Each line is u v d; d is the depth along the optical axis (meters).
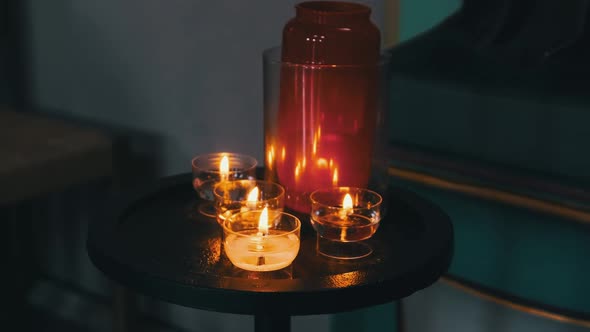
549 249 1.12
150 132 1.69
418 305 1.31
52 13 1.79
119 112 1.73
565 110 1.04
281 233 0.86
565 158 1.06
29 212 2.03
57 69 1.83
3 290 2.05
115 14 1.67
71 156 1.55
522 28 1.09
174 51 1.59
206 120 1.58
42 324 1.98
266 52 0.95
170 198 1.03
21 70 1.91
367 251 0.87
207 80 1.55
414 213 0.98
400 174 1.23
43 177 1.50
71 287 2.01
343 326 1.39
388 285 0.77
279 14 1.40
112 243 0.85
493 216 1.16
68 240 1.96
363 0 1.26
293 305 0.75
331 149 0.89
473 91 1.13
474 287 1.21
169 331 1.81
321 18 0.87
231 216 0.86
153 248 0.87
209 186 1.00
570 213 1.06
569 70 1.05
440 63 1.16
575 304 1.11
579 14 1.03
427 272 0.81
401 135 1.22
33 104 1.92
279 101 0.90
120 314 1.78
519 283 1.16
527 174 1.09
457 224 1.20
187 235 0.91
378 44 0.90
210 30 1.52
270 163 0.95
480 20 1.12
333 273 0.81
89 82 1.77
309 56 0.87
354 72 0.87
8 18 1.88
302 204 0.93
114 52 1.70
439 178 1.18
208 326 1.74
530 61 1.08
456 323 1.26
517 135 1.10
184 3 1.54
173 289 0.77
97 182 1.83
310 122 0.88
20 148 1.55
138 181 1.74
